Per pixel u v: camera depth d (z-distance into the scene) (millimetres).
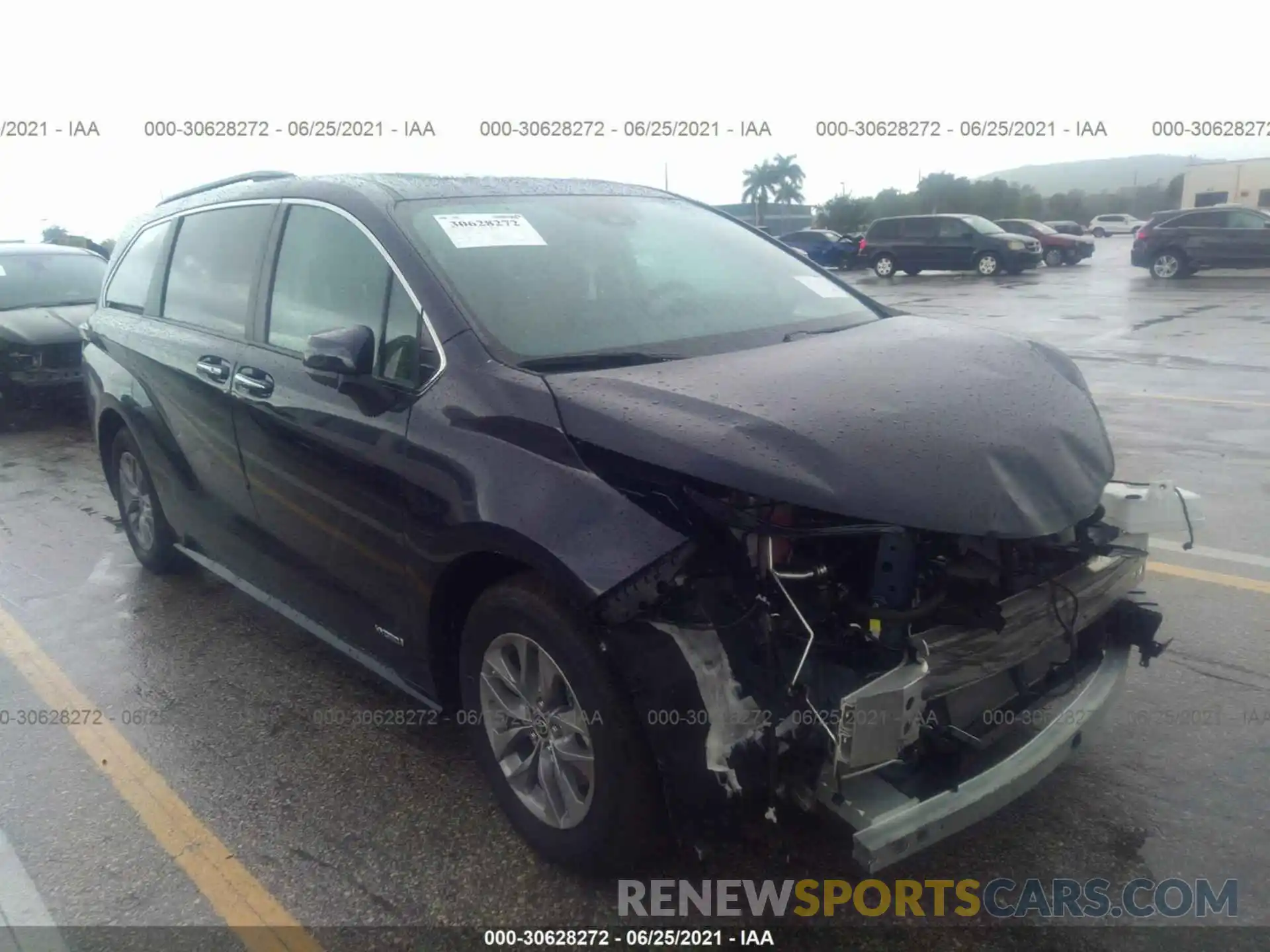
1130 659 3877
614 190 4160
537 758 2898
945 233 28016
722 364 2941
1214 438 7328
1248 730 3432
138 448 4801
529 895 2818
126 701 3998
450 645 3141
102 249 11375
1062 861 2863
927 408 2639
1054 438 2707
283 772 3467
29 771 3533
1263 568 4797
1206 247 22375
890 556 2424
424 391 3002
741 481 2369
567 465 2604
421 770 3447
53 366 9211
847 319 3719
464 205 3541
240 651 4414
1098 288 21922
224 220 4273
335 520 3371
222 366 3934
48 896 2887
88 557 5703
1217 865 2826
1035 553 2783
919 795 2439
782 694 2395
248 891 2881
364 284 3332
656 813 2580
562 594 2568
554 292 3248
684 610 2422
